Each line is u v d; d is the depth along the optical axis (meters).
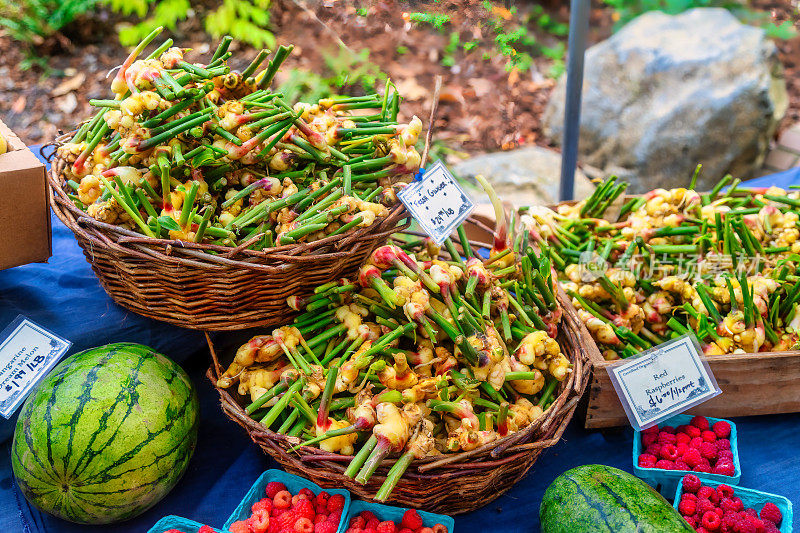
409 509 1.73
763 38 4.36
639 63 4.46
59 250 2.44
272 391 1.79
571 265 2.41
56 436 1.63
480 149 4.43
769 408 2.15
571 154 3.02
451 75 4.57
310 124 2.02
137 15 4.80
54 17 4.57
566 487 1.71
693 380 1.96
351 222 1.79
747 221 2.44
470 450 1.66
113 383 1.71
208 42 4.55
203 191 1.85
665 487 1.92
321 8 4.08
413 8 3.58
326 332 1.88
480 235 2.87
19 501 1.86
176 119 1.84
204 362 2.26
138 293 1.83
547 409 1.76
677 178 4.41
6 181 1.84
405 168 2.03
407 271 1.84
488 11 3.50
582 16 2.64
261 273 1.75
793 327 2.22
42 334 1.95
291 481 1.79
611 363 1.99
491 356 1.78
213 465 2.01
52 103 4.33
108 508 1.69
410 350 1.92
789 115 5.06
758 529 1.70
